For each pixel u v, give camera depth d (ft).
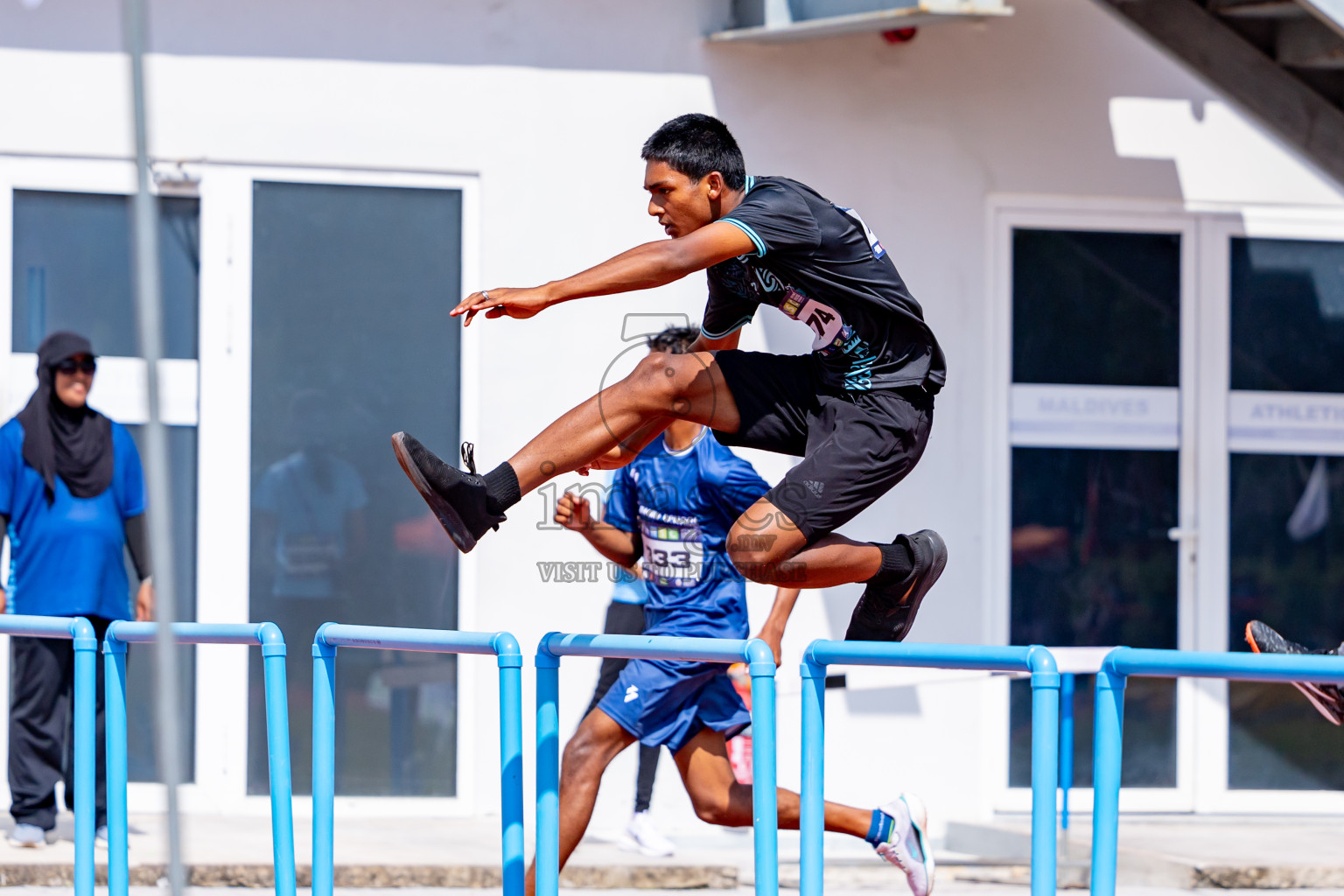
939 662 40.52
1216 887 74.84
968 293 87.45
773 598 84.23
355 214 83.05
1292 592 91.66
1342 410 92.17
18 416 72.13
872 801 85.61
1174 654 38.73
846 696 85.61
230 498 81.87
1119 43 89.25
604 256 84.12
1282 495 91.81
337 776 82.33
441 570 83.56
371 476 83.10
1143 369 90.27
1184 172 90.17
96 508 72.38
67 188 80.94
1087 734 90.22
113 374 81.41
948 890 74.08
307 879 71.46
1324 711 49.29
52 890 67.77
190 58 81.35
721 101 85.10
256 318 82.33
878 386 45.37
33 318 80.89
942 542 48.21
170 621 33.22
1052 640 88.79
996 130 87.86
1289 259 91.81
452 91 83.15
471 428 83.30
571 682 83.10
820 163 85.87
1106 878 39.52
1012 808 87.35
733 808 53.36
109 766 51.67
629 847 77.71
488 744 83.05
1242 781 90.99
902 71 86.79
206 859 69.41
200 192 81.71
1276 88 85.76
